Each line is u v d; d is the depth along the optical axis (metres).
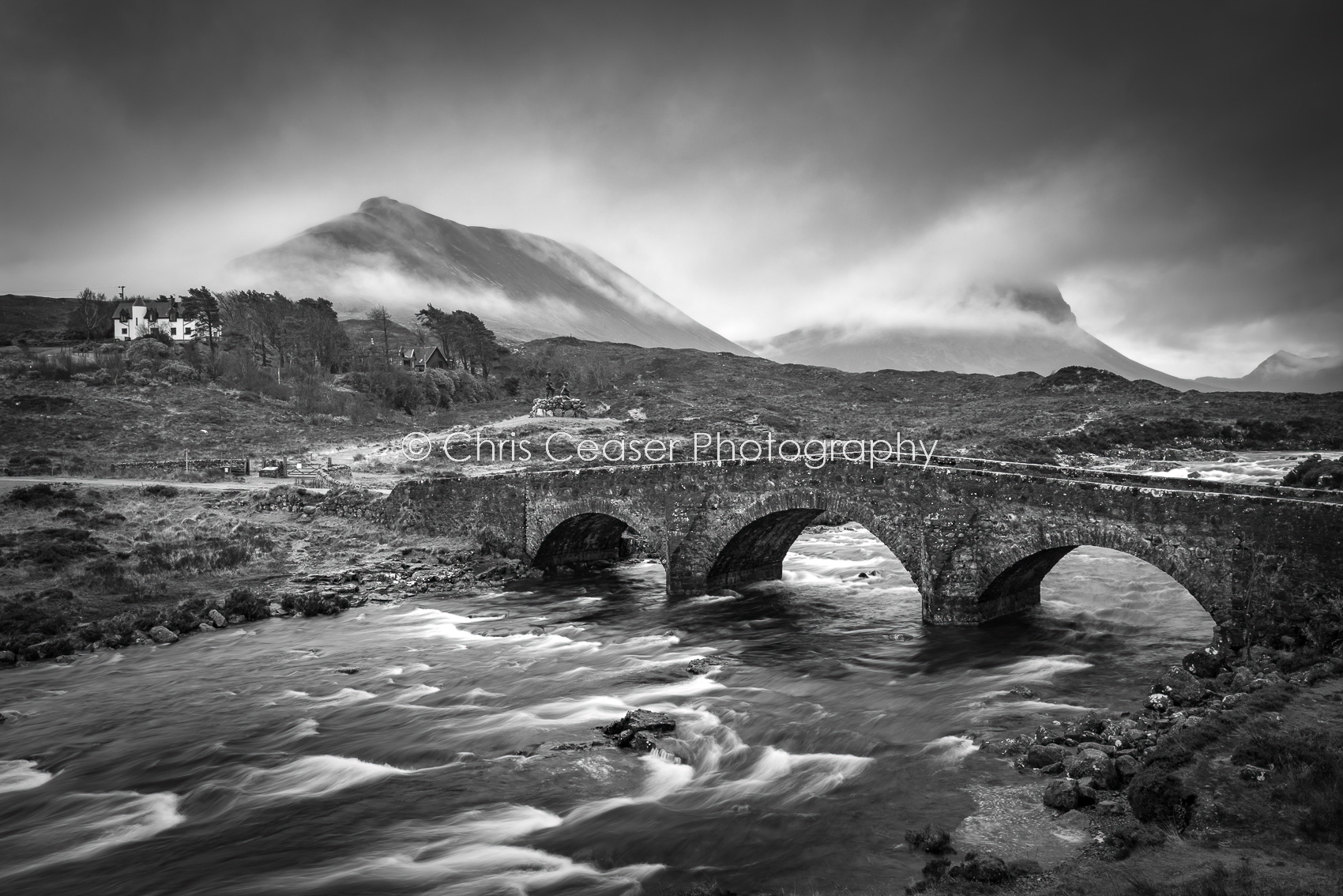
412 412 118.69
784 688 25.94
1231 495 23.67
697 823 17.42
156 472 65.44
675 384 157.38
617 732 22.75
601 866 15.99
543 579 44.41
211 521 50.16
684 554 38.91
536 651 31.33
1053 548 27.88
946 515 30.56
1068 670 25.61
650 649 31.08
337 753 21.97
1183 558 24.20
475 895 15.12
